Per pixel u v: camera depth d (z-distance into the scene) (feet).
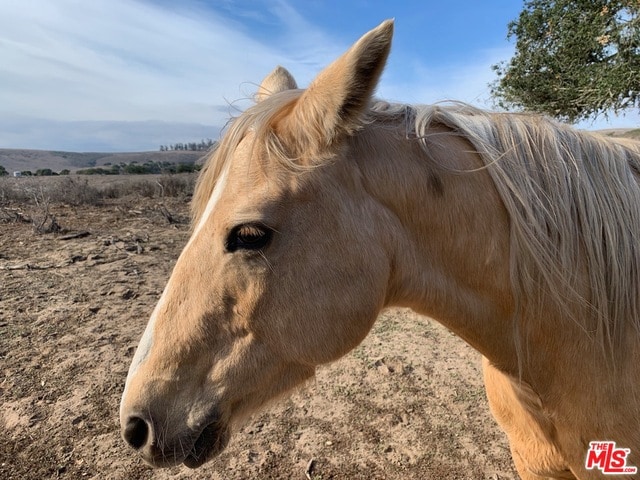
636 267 4.86
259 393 4.91
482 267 4.91
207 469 9.37
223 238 4.53
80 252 24.53
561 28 24.75
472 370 12.76
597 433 5.07
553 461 5.68
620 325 4.87
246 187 4.48
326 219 4.53
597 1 23.49
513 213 4.77
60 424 10.66
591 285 4.85
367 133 4.87
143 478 9.13
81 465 9.46
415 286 5.00
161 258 23.72
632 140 6.00
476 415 10.77
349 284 4.62
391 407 11.18
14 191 45.19
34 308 16.96
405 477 9.00
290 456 9.68
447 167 4.86
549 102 25.26
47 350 13.92
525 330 4.95
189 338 4.71
